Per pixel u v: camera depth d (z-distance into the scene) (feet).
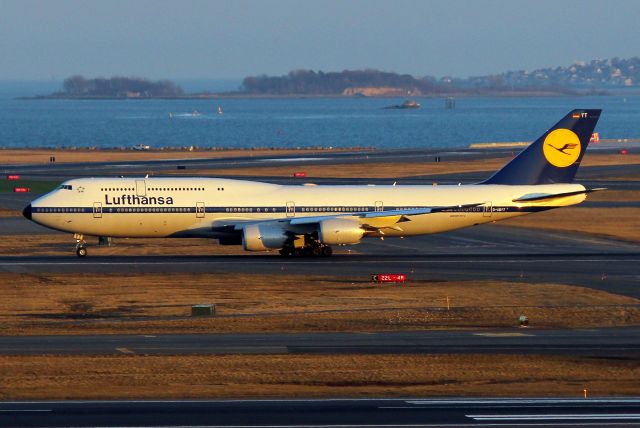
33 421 467.11
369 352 622.54
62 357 598.75
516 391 533.14
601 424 469.16
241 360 595.47
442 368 582.35
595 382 555.28
